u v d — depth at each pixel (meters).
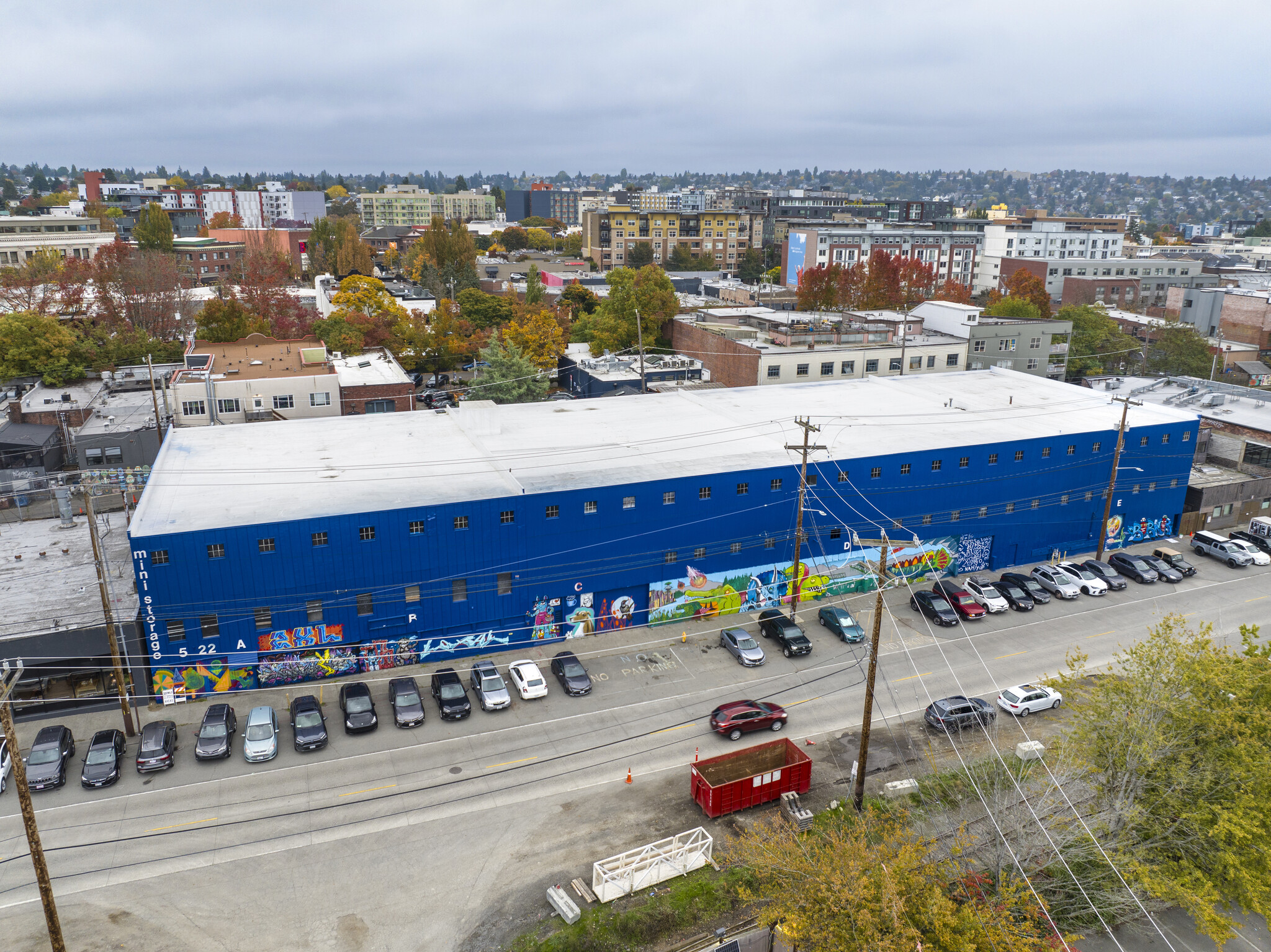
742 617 48.78
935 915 21.61
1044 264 163.12
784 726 38.09
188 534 37.47
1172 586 53.50
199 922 26.75
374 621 41.66
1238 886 25.55
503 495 42.94
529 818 31.89
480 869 29.25
